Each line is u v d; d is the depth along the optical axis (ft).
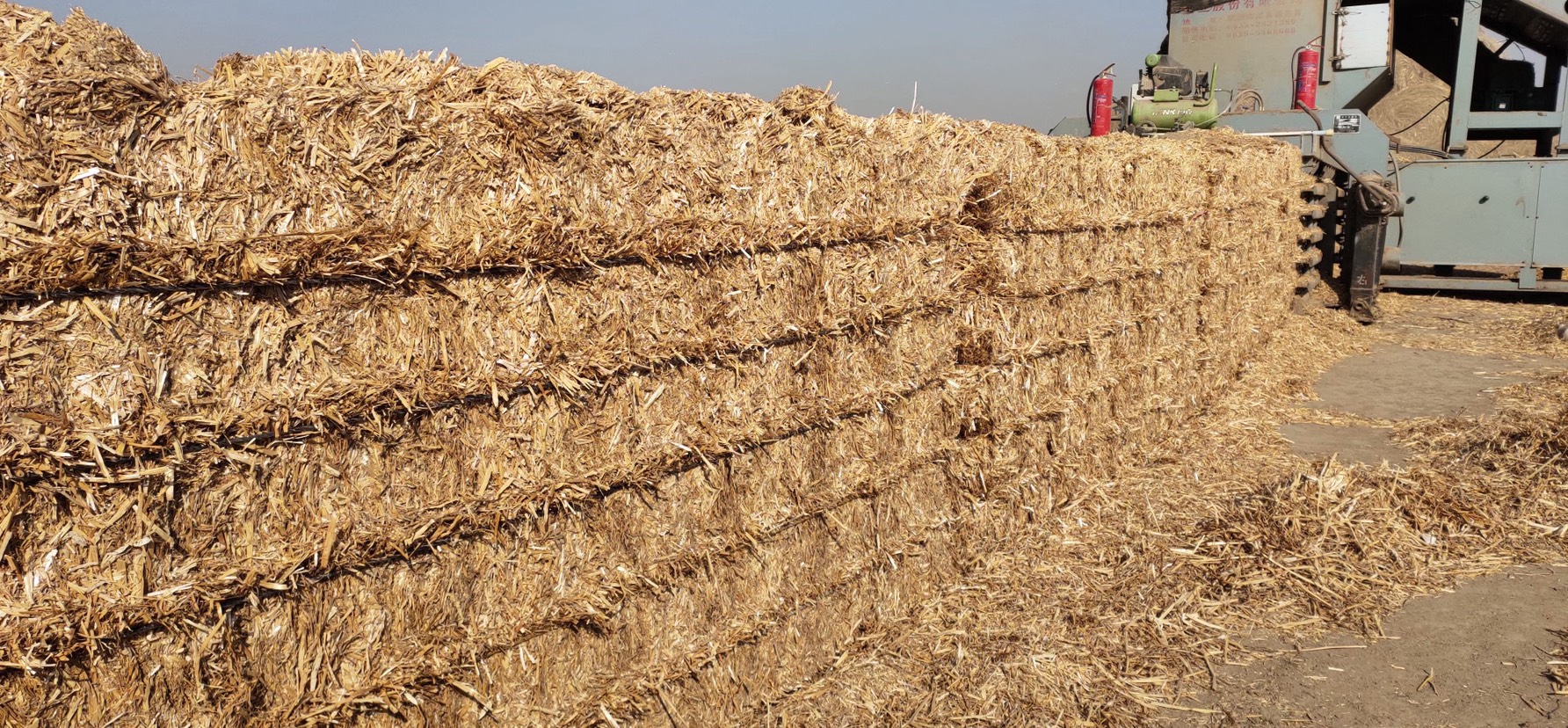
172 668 6.72
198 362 6.67
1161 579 15.07
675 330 9.94
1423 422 23.68
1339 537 16.31
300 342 7.18
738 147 10.29
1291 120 37.47
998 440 15.49
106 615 6.31
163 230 6.39
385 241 7.36
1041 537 16.30
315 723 7.51
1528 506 17.56
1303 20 38.19
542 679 9.23
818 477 12.16
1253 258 28.30
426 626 8.30
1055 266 16.89
